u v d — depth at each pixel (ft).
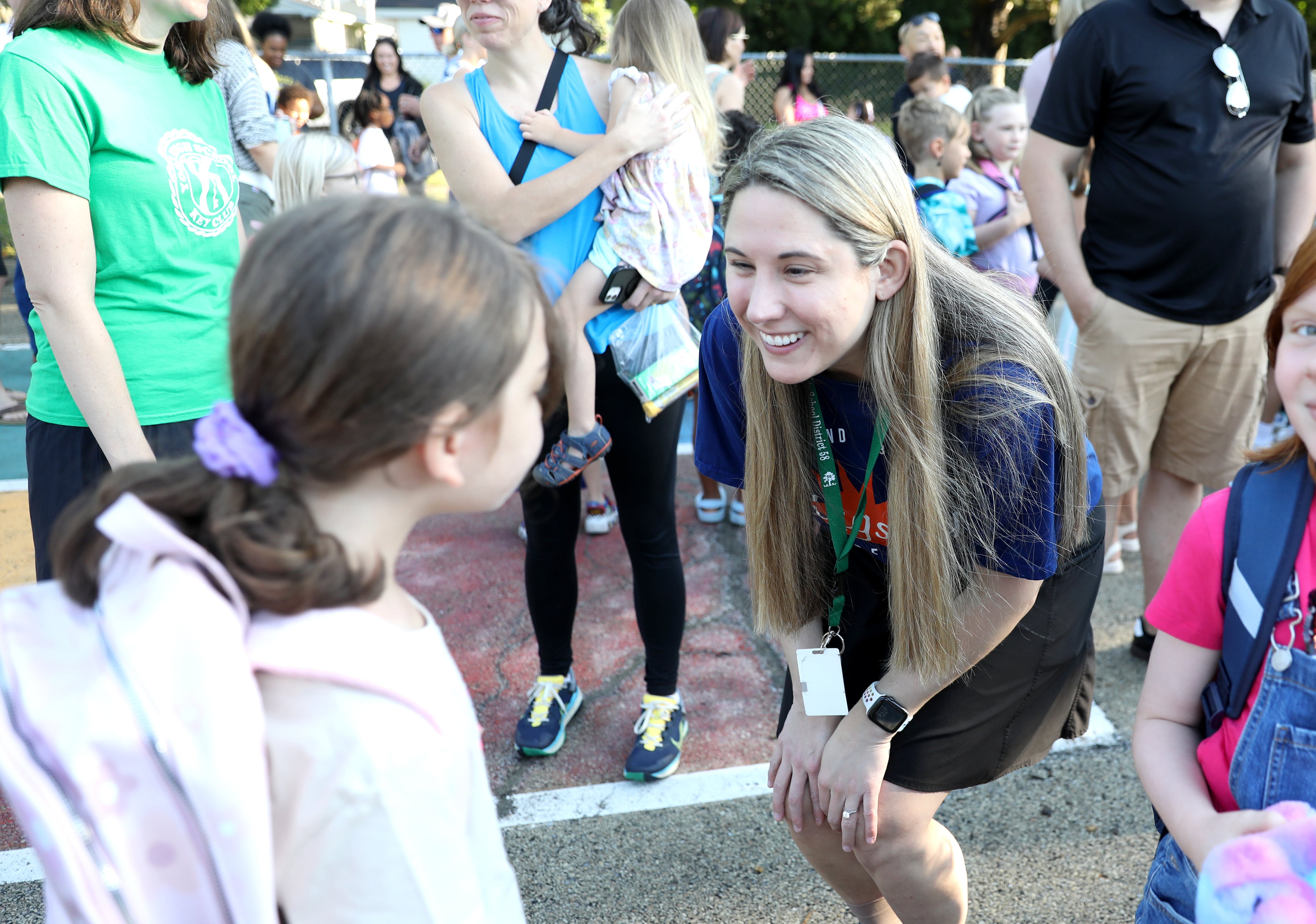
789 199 4.01
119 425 5.83
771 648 10.20
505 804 7.88
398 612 2.92
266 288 2.42
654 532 7.98
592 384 7.41
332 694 2.50
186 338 6.37
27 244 5.62
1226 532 3.81
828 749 5.19
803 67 25.31
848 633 5.62
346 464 2.50
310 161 10.77
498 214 7.24
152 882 2.38
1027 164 9.29
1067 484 4.73
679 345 7.64
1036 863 7.18
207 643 2.35
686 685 9.52
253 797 2.35
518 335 2.61
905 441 4.46
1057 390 4.54
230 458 2.44
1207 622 3.99
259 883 2.38
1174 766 3.94
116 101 5.83
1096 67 8.70
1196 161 8.48
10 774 2.33
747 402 5.08
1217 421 9.30
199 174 6.34
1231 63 8.37
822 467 5.13
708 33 16.12
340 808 2.50
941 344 4.49
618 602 11.07
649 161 7.25
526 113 7.45
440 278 2.43
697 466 6.00
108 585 2.53
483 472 2.77
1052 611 5.26
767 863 7.24
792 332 4.24
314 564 2.47
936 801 5.26
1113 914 6.70
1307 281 3.50
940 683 4.94
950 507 4.57
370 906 2.57
